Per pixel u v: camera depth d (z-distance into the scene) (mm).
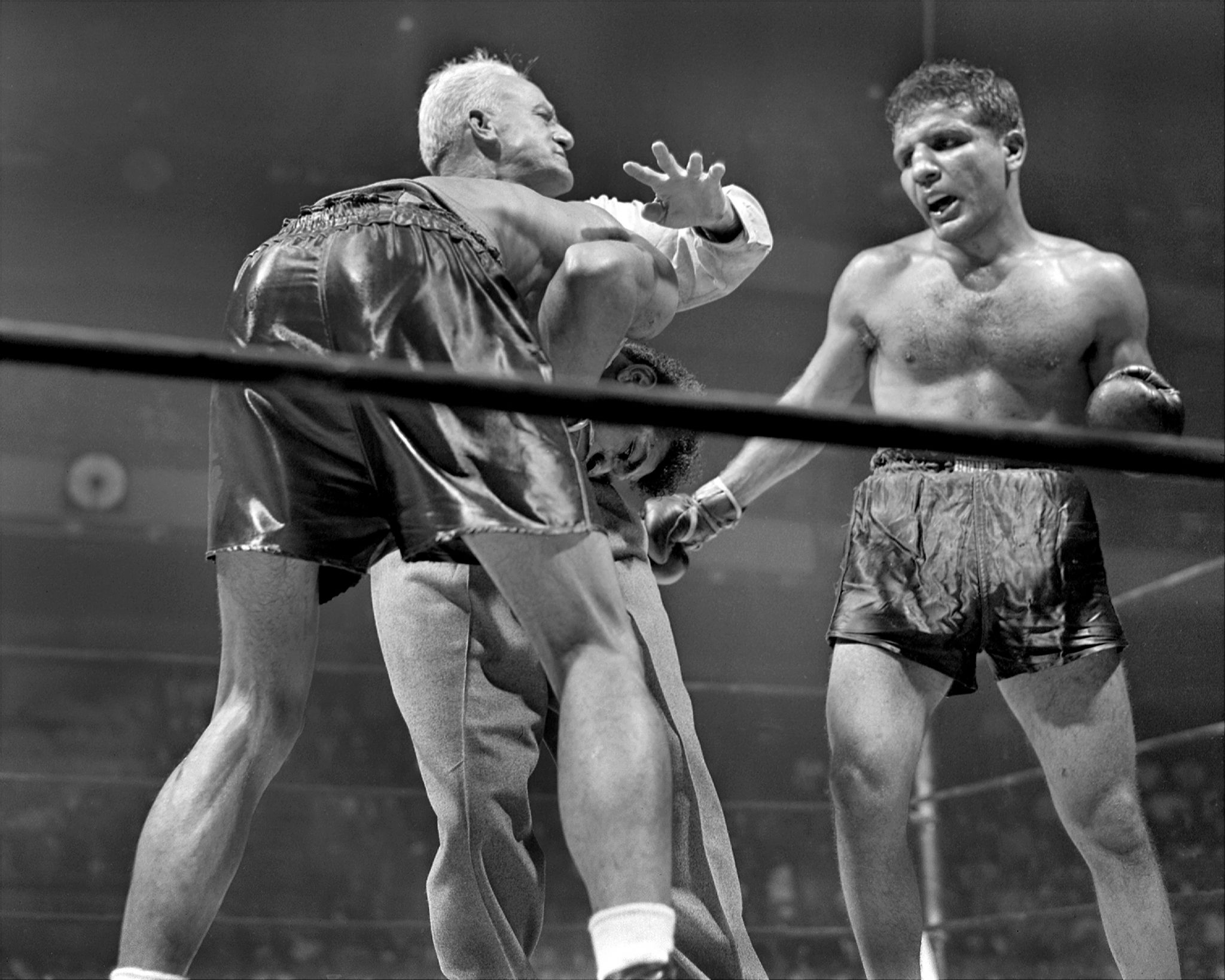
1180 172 4816
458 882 2322
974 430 1393
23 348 1211
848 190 6191
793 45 6109
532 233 2135
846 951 4867
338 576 2035
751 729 5168
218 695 1964
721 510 2793
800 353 6102
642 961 1592
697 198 2207
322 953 4547
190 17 5973
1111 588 4641
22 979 4387
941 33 5742
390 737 4902
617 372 2471
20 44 5883
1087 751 2428
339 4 6062
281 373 1267
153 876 1807
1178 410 2346
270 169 6133
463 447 1801
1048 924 4453
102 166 6000
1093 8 5086
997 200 2562
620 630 1801
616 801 1655
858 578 2520
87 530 5617
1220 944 4062
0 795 4578
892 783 2410
